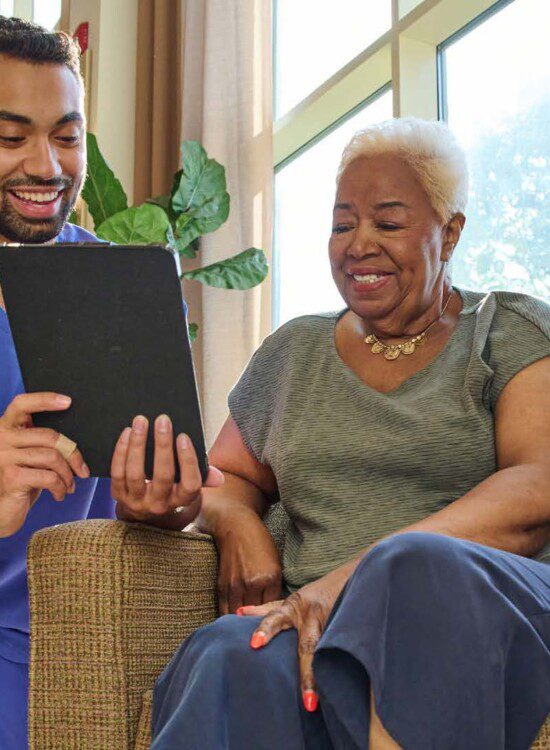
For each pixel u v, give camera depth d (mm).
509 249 2855
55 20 5719
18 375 1547
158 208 3422
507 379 1492
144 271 1208
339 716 988
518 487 1359
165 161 4105
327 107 3594
